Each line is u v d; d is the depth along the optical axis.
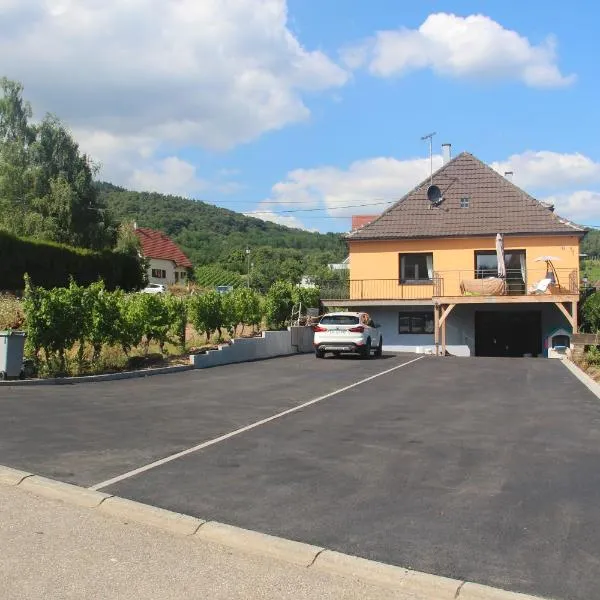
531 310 30.55
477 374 17.69
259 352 22.55
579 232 29.94
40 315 14.20
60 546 5.03
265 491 6.39
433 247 31.58
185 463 7.43
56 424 9.44
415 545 5.04
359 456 7.84
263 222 120.94
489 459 7.73
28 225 42.88
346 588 4.41
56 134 47.62
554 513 5.77
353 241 32.22
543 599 4.16
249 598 4.23
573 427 9.78
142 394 12.77
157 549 5.04
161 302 18.03
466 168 32.84
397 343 31.78
